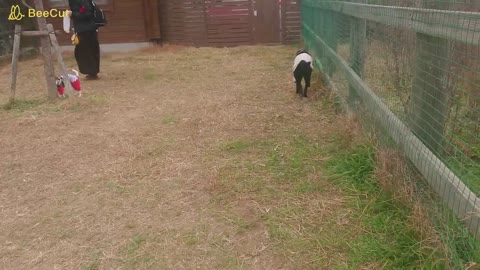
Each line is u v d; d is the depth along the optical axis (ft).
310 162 13.41
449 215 8.14
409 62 10.23
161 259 9.45
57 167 14.43
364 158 12.58
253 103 20.39
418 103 9.67
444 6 8.30
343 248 9.22
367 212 10.35
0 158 15.40
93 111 20.62
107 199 12.12
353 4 14.61
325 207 10.82
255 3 39.24
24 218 11.41
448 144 9.11
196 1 39.50
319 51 24.39
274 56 33.86
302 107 19.17
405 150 9.98
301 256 9.16
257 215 10.80
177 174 13.33
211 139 16.01
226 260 9.27
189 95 22.95
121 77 28.68
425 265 8.05
